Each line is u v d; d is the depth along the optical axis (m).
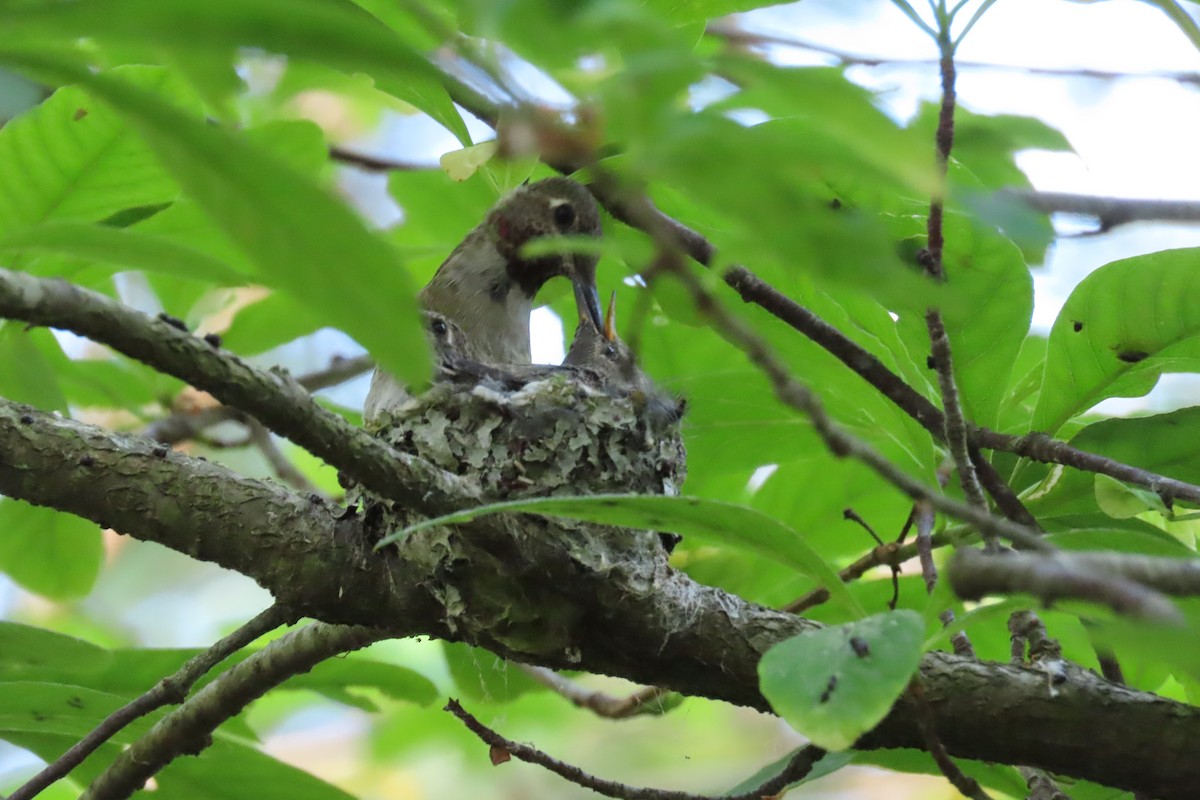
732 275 5.76
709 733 13.78
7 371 5.91
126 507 5.25
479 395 6.16
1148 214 8.23
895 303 5.47
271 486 5.42
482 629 5.30
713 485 8.04
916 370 5.81
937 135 4.33
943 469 6.26
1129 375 5.75
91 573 8.64
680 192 5.88
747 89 2.48
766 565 7.54
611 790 5.37
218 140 2.16
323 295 2.38
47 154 5.64
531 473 5.99
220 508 5.29
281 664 5.71
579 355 7.68
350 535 5.30
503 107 2.23
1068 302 5.63
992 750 5.15
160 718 6.43
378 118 13.09
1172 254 5.40
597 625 5.29
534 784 13.23
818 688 3.34
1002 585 2.70
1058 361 5.77
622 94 1.90
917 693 4.16
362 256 2.29
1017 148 7.41
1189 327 5.55
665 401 6.57
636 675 5.45
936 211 4.50
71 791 10.44
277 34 1.86
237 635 5.48
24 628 5.39
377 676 6.64
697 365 7.81
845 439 3.05
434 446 6.04
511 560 4.93
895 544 6.23
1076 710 5.04
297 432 4.17
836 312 6.11
